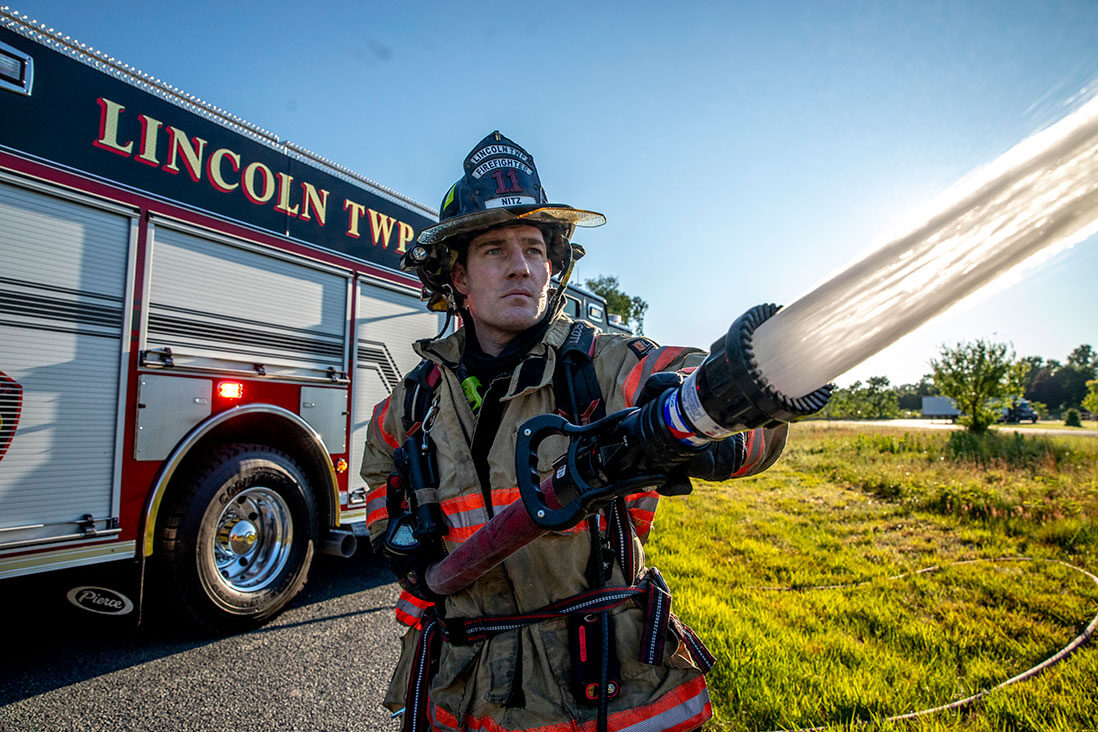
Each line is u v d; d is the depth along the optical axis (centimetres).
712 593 361
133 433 302
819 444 1474
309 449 391
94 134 296
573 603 95
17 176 268
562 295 130
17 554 263
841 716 219
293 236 389
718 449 68
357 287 431
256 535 359
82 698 264
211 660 305
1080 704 221
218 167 350
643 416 58
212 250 345
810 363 42
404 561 112
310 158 404
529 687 93
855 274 38
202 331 336
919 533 545
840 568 426
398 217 471
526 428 74
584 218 122
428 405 119
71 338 284
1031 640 291
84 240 291
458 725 96
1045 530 516
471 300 121
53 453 275
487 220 113
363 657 317
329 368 407
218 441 361
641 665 96
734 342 46
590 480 64
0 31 266
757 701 227
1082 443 1176
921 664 262
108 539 290
